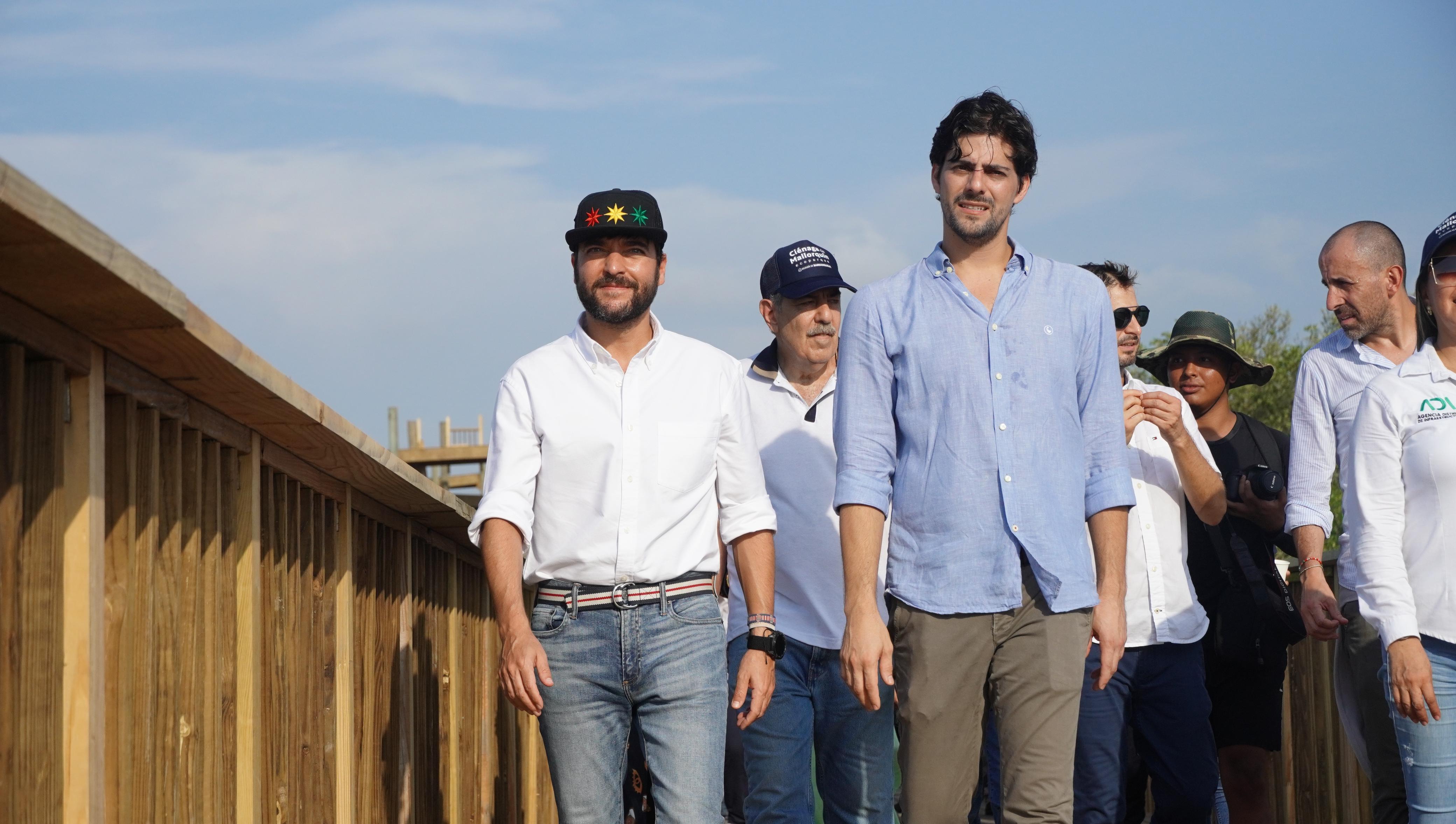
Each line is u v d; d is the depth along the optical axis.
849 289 4.60
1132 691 4.74
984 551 3.35
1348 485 4.06
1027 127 3.44
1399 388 3.96
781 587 4.45
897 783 5.78
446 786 5.23
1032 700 3.33
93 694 2.33
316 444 3.43
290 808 3.51
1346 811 5.83
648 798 4.88
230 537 3.16
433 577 5.14
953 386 3.40
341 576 3.99
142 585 2.64
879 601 4.54
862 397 3.47
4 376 2.17
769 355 4.67
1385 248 4.66
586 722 3.57
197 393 2.85
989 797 5.87
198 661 2.91
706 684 3.56
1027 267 3.48
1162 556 4.73
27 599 2.25
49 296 2.13
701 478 3.69
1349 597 4.35
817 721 4.44
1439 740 3.81
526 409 3.65
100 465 2.41
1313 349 4.90
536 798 6.68
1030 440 3.38
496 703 6.15
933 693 3.38
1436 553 3.85
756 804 4.38
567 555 3.58
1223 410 5.48
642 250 3.67
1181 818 4.72
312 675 3.75
